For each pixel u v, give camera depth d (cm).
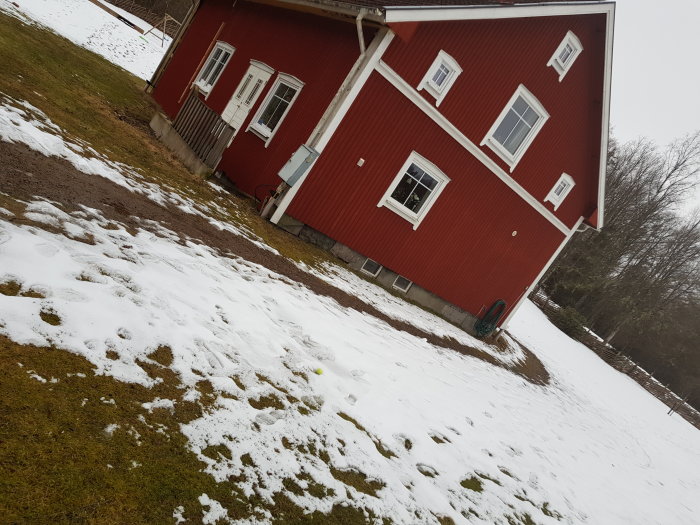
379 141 1044
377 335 757
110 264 378
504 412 816
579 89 1262
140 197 596
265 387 371
